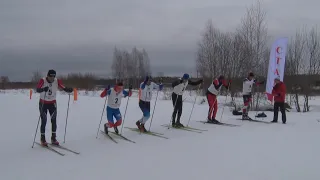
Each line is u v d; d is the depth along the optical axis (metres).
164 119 10.39
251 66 16.27
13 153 5.70
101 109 13.20
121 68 39.25
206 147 6.17
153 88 7.84
